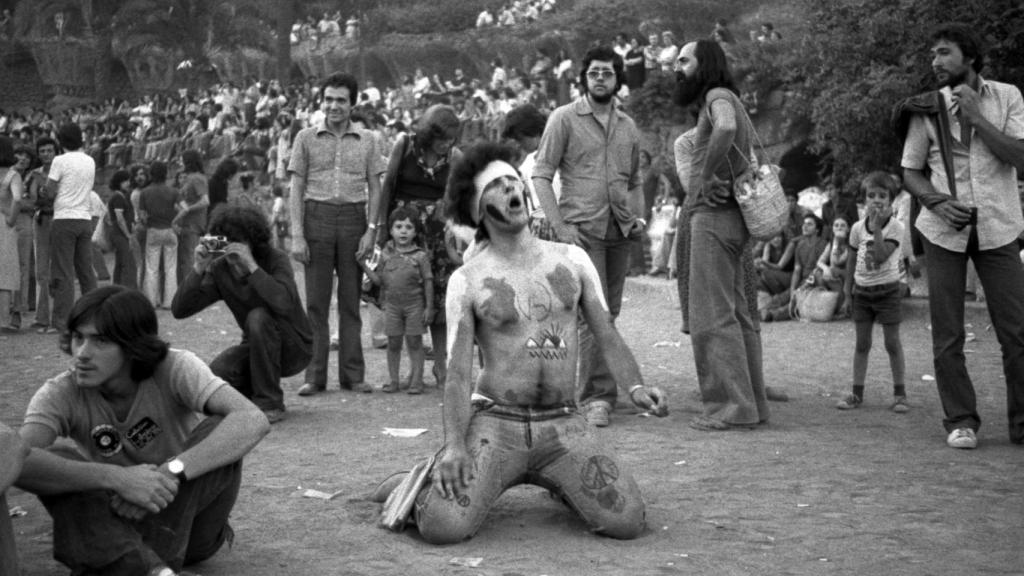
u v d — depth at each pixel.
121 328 4.32
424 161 9.09
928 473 6.34
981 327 12.63
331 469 6.50
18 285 13.88
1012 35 14.75
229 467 4.45
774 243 15.44
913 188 7.16
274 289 7.85
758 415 7.70
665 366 10.84
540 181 7.96
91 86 57.56
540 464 5.17
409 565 4.75
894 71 15.95
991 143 6.84
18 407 8.78
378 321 12.10
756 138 7.62
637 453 6.87
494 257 5.29
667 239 19.22
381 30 44.81
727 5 30.59
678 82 7.71
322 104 9.22
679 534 5.21
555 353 5.20
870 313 8.27
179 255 17.05
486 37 38.78
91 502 4.17
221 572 4.66
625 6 33.41
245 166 32.97
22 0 58.97
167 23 55.81
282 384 9.82
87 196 13.63
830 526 5.33
